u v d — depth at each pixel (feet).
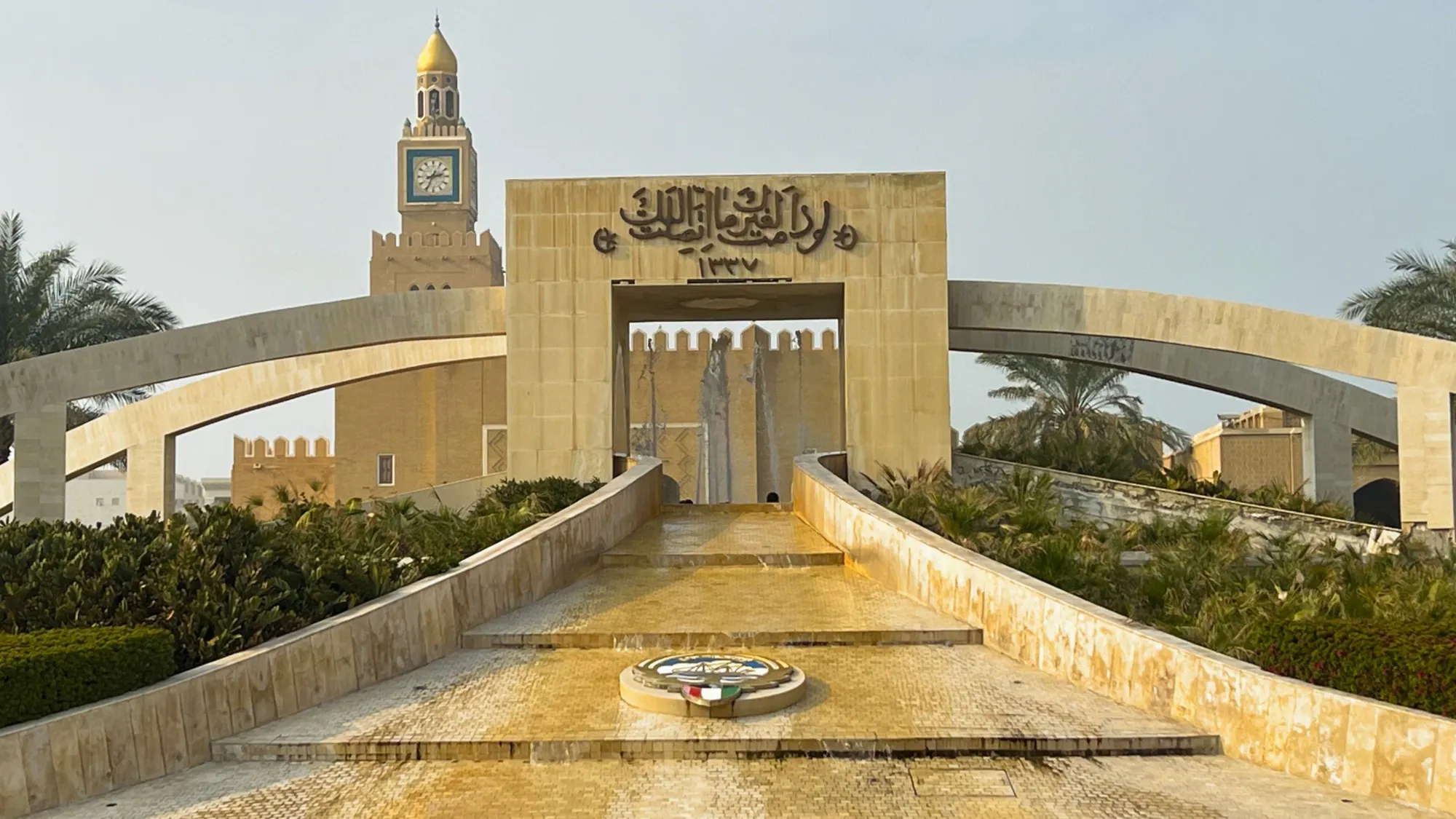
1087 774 30.83
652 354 199.11
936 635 44.04
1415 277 111.75
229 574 40.91
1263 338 92.12
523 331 94.38
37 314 109.19
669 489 189.47
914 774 30.91
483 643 44.27
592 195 95.14
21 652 30.17
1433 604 44.65
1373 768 28.84
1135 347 108.27
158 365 92.58
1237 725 32.35
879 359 93.97
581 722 34.24
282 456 217.97
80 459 115.65
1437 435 87.40
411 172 259.60
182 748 32.09
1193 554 67.82
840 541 62.13
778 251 94.68
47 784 28.73
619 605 49.80
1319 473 108.27
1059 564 58.59
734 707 34.45
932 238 94.63
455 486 107.14
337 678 37.63
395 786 30.40
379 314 95.91
